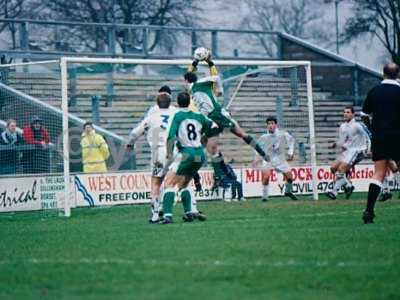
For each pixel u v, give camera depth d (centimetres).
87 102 5969
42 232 3581
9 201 4759
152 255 2719
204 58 4275
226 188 5322
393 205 4612
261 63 5203
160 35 8650
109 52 7612
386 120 3512
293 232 3259
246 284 2239
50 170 5075
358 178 6084
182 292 2139
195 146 3794
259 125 5788
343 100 7850
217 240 3045
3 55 6962
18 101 5250
